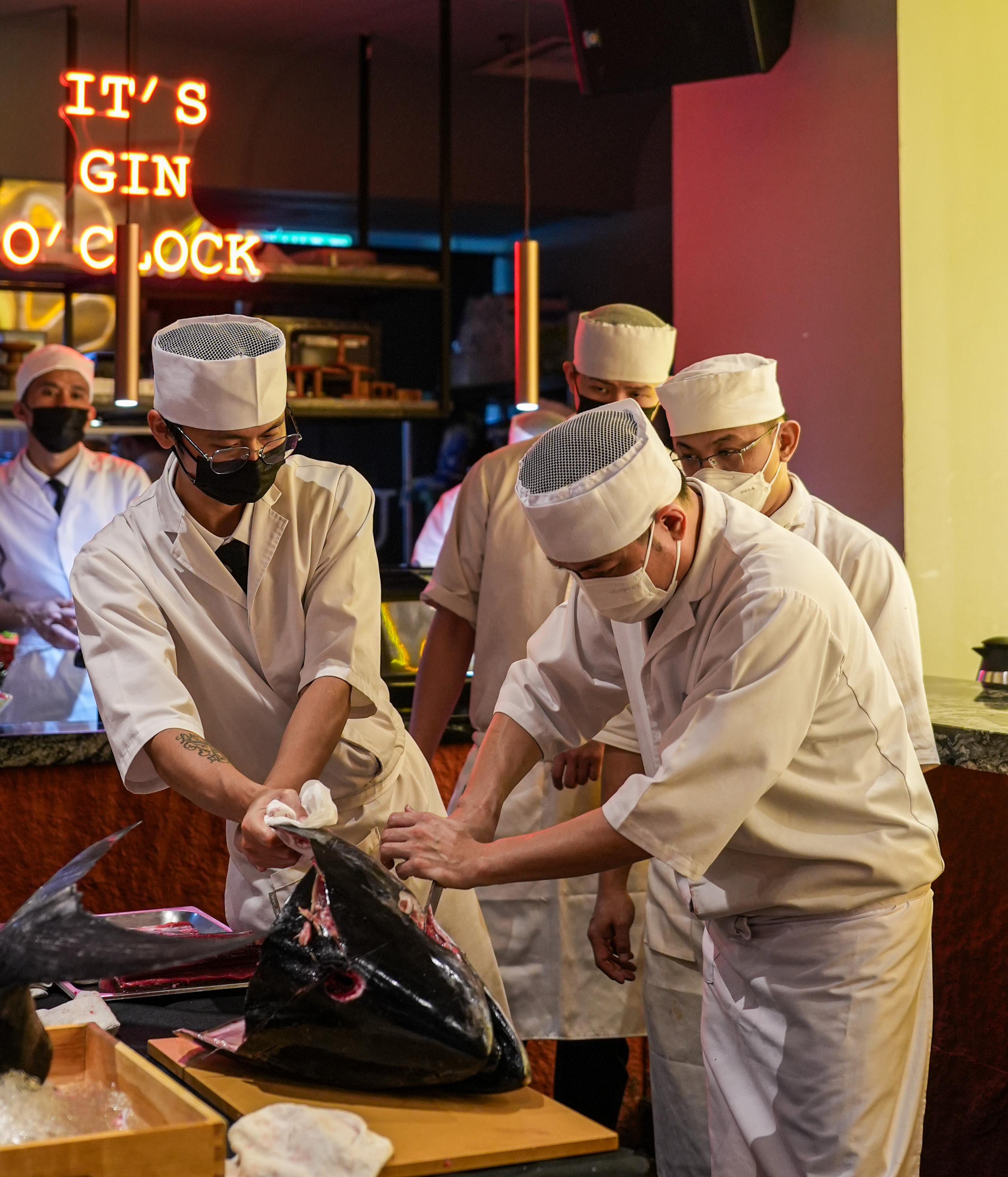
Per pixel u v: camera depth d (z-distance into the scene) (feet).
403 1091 4.53
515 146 24.26
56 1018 5.10
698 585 5.68
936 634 11.62
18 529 15.37
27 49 20.74
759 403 7.54
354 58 22.97
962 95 11.48
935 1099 9.73
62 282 18.92
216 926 6.46
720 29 12.12
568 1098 9.73
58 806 9.29
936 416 11.55
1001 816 9.12
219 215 23.72
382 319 22.98
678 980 8.09
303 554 6.52
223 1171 3.71
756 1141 6.07
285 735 6.27
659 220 24.64
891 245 11.46
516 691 6.66
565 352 23.72
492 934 9.26
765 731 5.43
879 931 5.89
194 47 22.15
